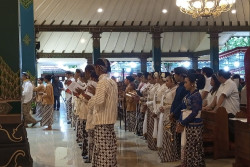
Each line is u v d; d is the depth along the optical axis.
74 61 21.75
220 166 5.43
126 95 8.97
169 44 20.53
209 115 6.05
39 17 15.96
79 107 6.38
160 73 6.79
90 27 16.97
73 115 9.37
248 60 3.12
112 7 16.19
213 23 17.86
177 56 21.11
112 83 4.32
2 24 3.86
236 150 3.58
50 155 6.46
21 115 3.88
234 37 20.97
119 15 16.70
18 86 3.89
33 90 10.66
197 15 11.59
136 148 7.00
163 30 17.56
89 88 4.70
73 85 5.17
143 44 20.19
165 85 6.26
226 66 20.28
